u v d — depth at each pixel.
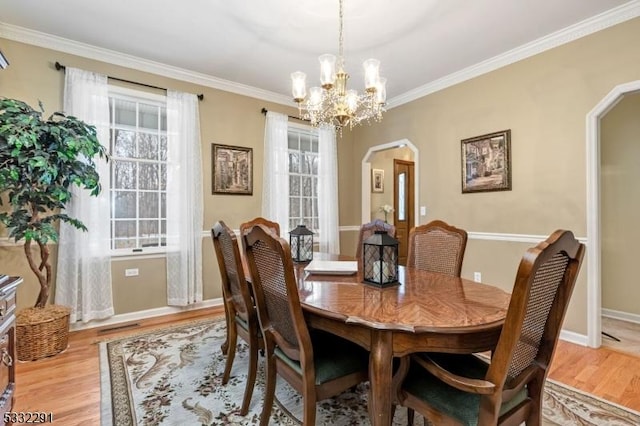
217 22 2.66
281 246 1.27
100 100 3.10
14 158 2.27
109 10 2.51
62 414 1.77
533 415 1.26
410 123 4.21
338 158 4.94
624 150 3.38
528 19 2.61
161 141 3.55
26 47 2.84
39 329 2.42
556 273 1.11
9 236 2.51
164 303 3.51
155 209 3.51
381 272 1.72
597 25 2.61
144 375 2.20
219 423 1.71
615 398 1.95
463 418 1.12
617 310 3.41
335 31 2.78
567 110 2.80
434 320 1.24
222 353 2.53
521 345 1.12
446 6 2.43
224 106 3.92
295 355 1.41
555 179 2.88
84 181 2.55
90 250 3.03
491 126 3.35
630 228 3.34
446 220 3.78
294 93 2.39
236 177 4.00
